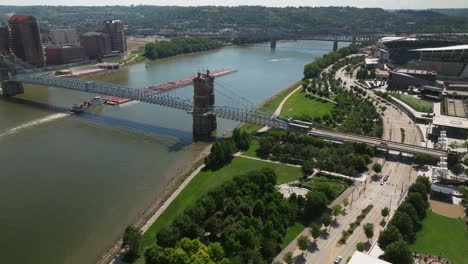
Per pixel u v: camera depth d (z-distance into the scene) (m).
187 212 148.88
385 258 126.88
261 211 154.00
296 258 134.12
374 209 163.88
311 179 192.88
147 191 189.38
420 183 167.25
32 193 185.88
